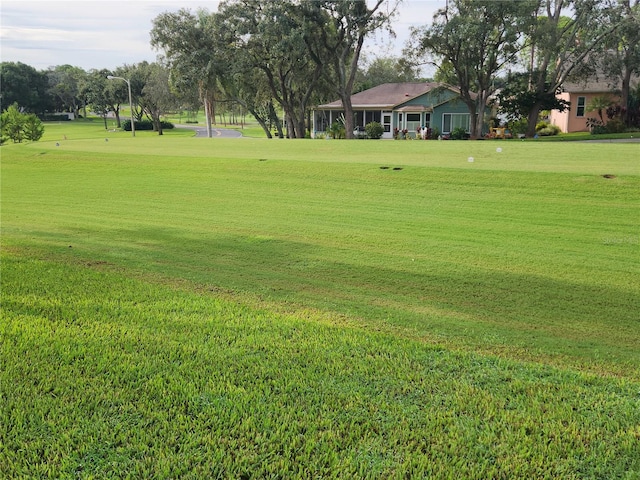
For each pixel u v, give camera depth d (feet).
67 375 12.01
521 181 39.27
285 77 138.10
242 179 47.44
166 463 9.02
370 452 9.43
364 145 65.36
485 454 9.41
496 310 19.12
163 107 231.71
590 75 125.08
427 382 12.03
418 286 21.84
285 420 10.32
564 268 23.71
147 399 11.00
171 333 14.76
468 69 120.67
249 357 13.21
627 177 37.81
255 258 26.18
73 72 361.92
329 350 13.82
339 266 24.71
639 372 13.99
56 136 202.59
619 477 8.86
